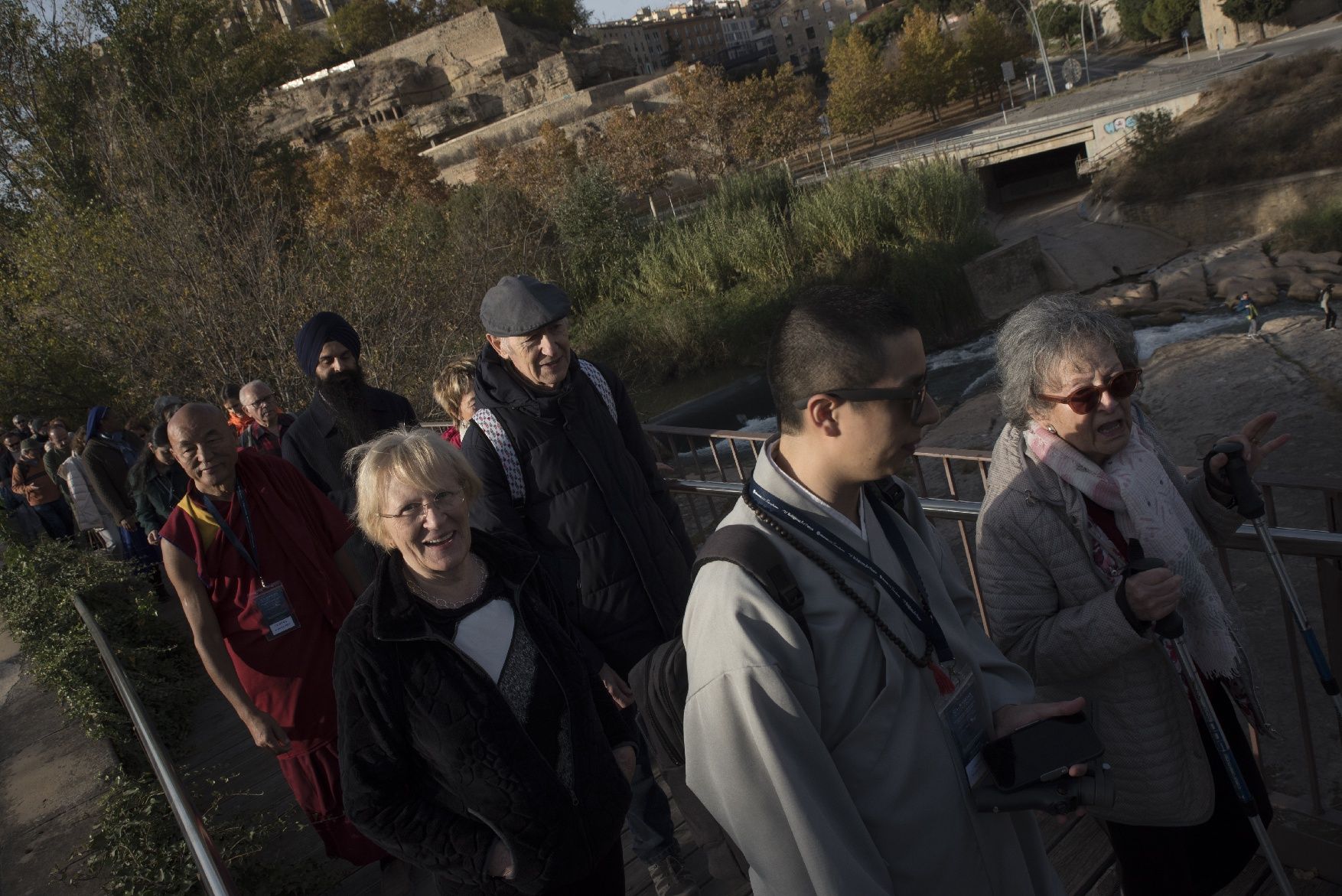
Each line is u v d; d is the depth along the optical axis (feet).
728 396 81.97
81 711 15.56
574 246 101.19
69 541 24.12
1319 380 35.09
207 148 48.73
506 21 282.56
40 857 13.16
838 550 4.04
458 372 10.95
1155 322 73.36
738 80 401.08
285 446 11.46
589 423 8.45
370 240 44.34
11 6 65.72
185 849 10.30
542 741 6.15
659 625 8.50
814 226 92.12
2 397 44.04
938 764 4.13
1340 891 7.22
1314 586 18.30
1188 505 6.62
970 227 91.91
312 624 9.08
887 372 3.84
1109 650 5.59
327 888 11.09
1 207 65.26
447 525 5.78
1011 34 250.37
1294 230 91.25
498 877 5.90
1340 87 103.96
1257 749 7.60
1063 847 8.30
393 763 5.81
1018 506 6.13
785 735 3.70
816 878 3.67
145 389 39.96
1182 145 112.16
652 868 8.63
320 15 367.86
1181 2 217.77
